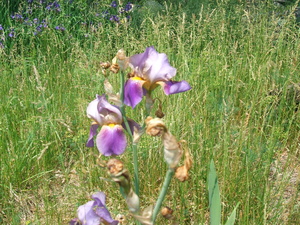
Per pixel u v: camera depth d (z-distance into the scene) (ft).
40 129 4.09
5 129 4.09
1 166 3.72
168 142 1.64
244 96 4.75
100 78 4.74
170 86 1.92
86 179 3.70
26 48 6.10
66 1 7.12
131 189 1.68
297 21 7.00
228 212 3.24
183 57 5.05
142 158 3.67
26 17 6.73
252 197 3.23
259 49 5.66
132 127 1.99
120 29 6.54
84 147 3.93
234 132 4.00
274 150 3.54
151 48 1.92
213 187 2.04
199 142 3.61
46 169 3.90
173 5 7.76
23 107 4.54
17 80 5.17
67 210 3.40
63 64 5.62
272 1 7.20
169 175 1.69
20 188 3.75
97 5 7.10
